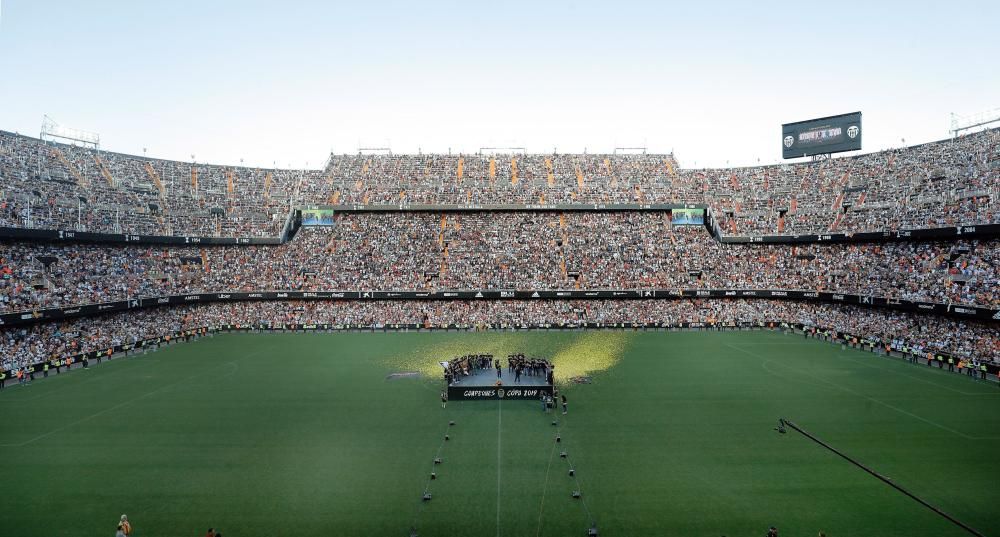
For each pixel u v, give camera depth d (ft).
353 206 294.87
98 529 77.87
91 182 241.76
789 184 295.48
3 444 110.52
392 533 76.79
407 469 98.22
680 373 168.45
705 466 99.35
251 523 79.51
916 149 256.73
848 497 87.45
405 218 300.20
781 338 230.68
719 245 283.79
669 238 290.56
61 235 202.18
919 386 153.07
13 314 172.86
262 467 99.14
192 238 254.06
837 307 242.78
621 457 103.55
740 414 128.47
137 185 260.42
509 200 304.91
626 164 338.34
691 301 266.77
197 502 85.97
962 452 104.94
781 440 111.96
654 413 129.39
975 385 154.10
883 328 215.10
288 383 157.79
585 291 262.47
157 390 150.61
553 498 87.04
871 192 260.83
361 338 232.12
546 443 110.73
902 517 81.05
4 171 209.46
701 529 77.71
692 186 313.73
